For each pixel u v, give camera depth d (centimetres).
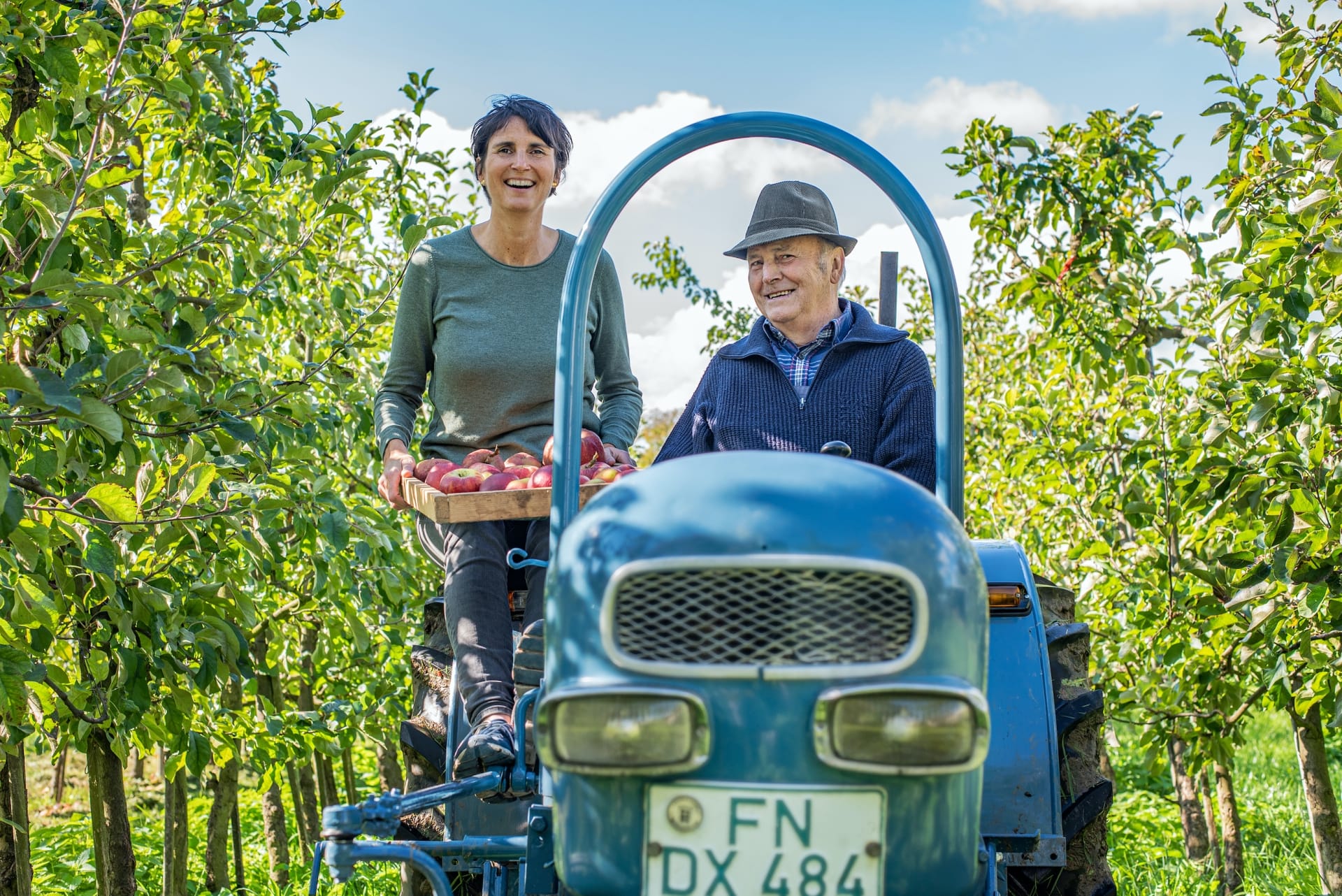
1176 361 564
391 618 636
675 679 160
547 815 205
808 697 158
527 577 288
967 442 844
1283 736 1153
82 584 386
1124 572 580
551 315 336
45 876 690
